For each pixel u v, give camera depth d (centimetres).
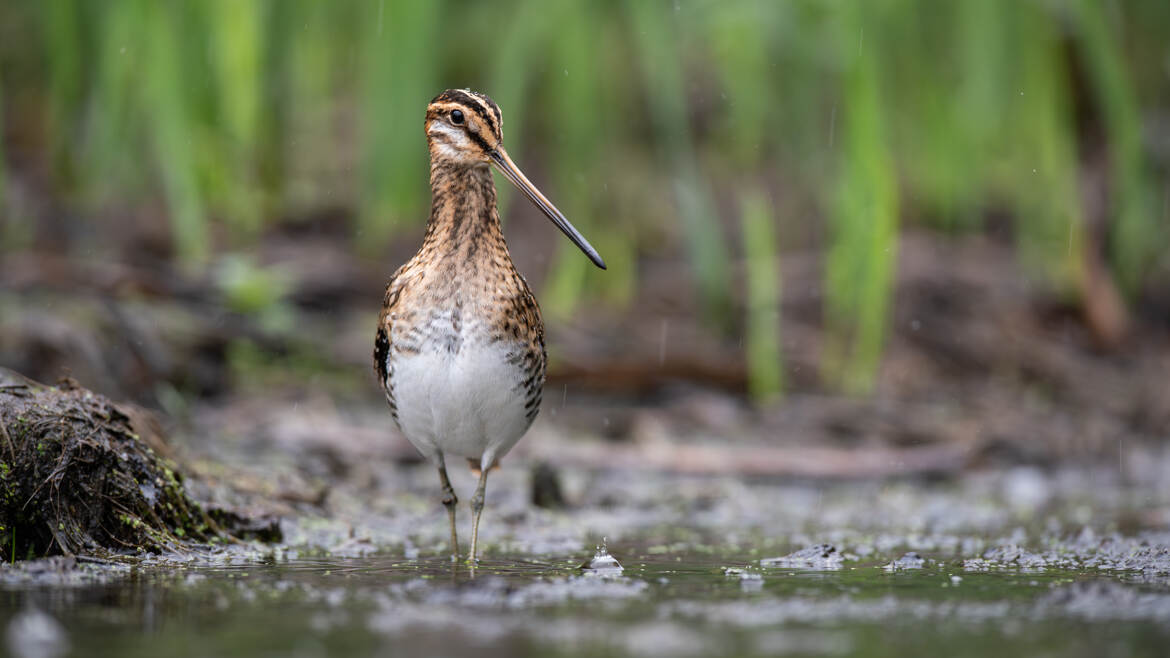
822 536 898
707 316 1465
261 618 593
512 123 1406
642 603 638
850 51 1306
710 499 1043
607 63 1584
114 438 763
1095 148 1669
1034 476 1182
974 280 1603
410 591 660
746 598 652
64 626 575
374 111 1380
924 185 1608
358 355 1310
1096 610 625
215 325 1266
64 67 1359
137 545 745
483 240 777
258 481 925
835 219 1457
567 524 941
